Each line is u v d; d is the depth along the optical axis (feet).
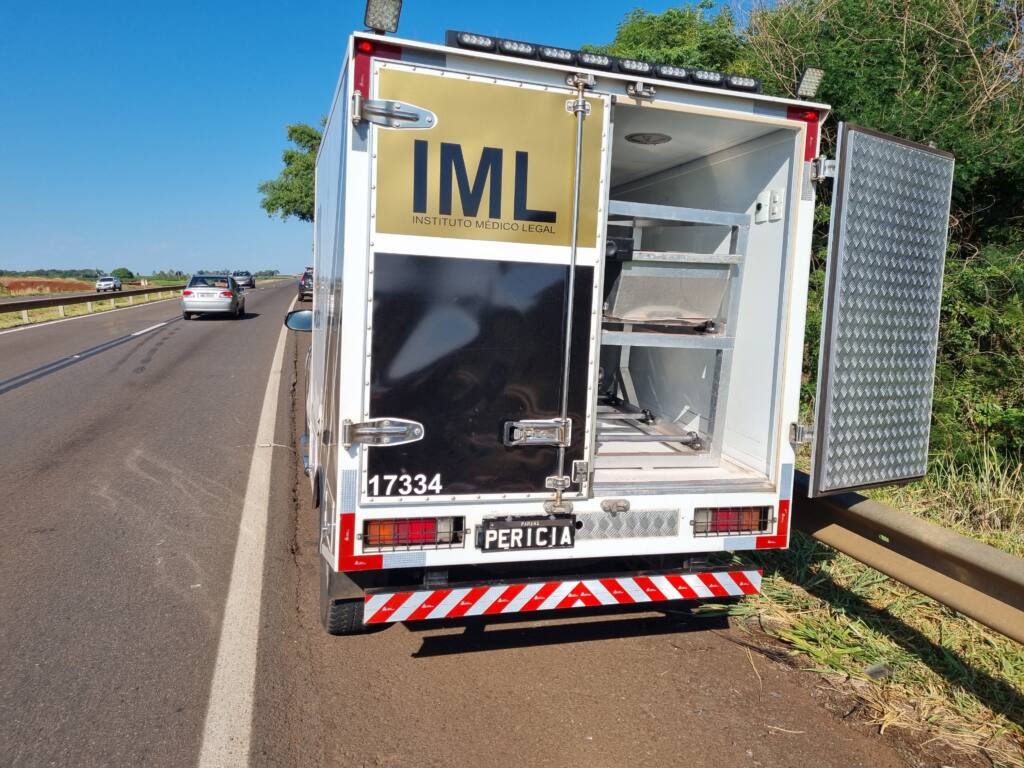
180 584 14.87
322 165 16.70
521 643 12.93
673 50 41.42
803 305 11.93
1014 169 24.39
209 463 23.90
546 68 10.17
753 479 12.15
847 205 11.12
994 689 11.38
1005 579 9.60
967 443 20.24
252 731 10.18
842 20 29.37
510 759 9.71
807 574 15.31
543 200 10.36
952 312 21.67
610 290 12.75
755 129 11.95
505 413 10.51
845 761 9.82
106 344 55.26
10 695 10.91
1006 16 27.86
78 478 21.95
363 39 9.55
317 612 13.84
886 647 12.60
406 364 10.10
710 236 14.03
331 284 11.82
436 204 9.99
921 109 25.50
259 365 45.93
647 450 13.47
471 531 10.60
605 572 11.98
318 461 14.11
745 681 11.78
